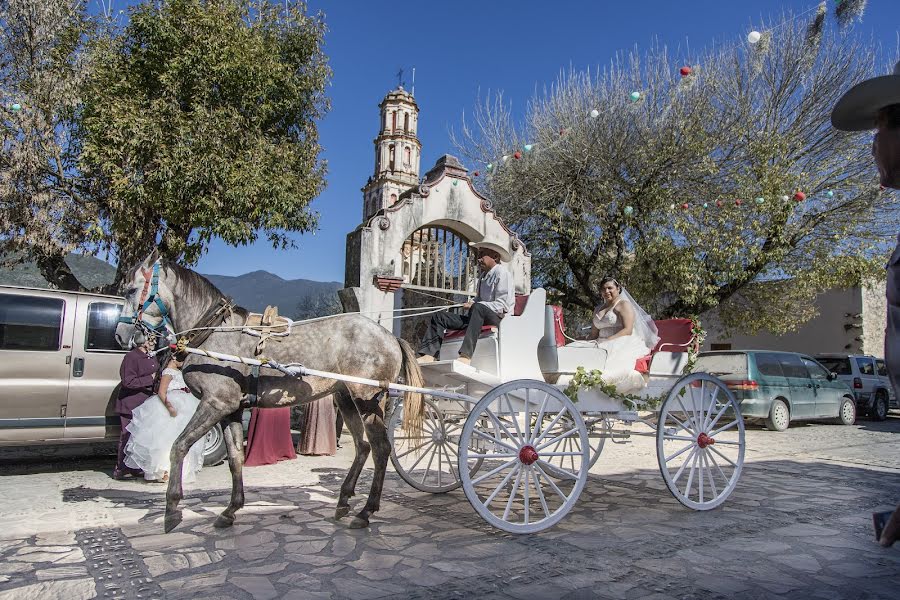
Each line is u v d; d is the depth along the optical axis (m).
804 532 5.46
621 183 18.20
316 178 14.39
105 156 11.53
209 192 12.26
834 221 17.62
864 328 22.62
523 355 5.98
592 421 6.97
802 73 17.67
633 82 18.56
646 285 18.05
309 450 9.55
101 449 10.00
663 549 4.91
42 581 4.02
